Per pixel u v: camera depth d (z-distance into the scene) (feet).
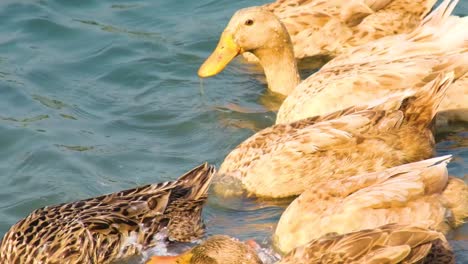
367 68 60.03
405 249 44.34
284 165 54.90
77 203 52.03
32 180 56.85
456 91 59.00
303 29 68.18
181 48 68.08
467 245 49.47
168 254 50.78
